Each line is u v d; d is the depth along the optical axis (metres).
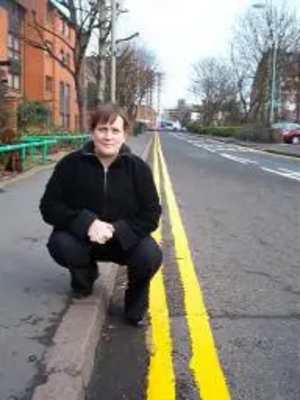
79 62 11.20
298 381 1.55
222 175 7.13
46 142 6.86
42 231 3.03
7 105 6.13
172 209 4.27
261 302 2.15
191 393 1.48
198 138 22.88
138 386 1.51
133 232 1.80
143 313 1.89
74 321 1.77
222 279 2.43
